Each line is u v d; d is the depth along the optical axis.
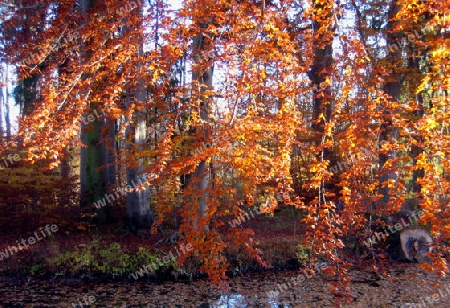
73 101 6.07
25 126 5.69
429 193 4.52
